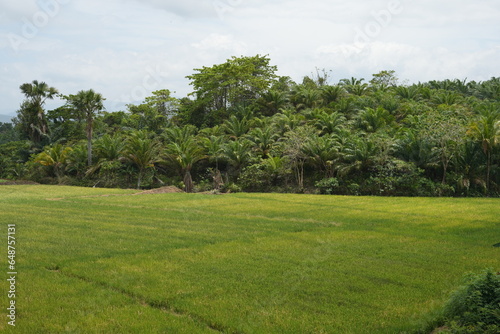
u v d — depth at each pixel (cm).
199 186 3881
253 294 830
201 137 4353
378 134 3406
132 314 725
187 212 1905
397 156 3244
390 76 6338
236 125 4459
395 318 717
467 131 2967
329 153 3372
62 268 985
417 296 821
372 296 822
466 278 720
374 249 1193
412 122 3631
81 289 844
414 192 2956
